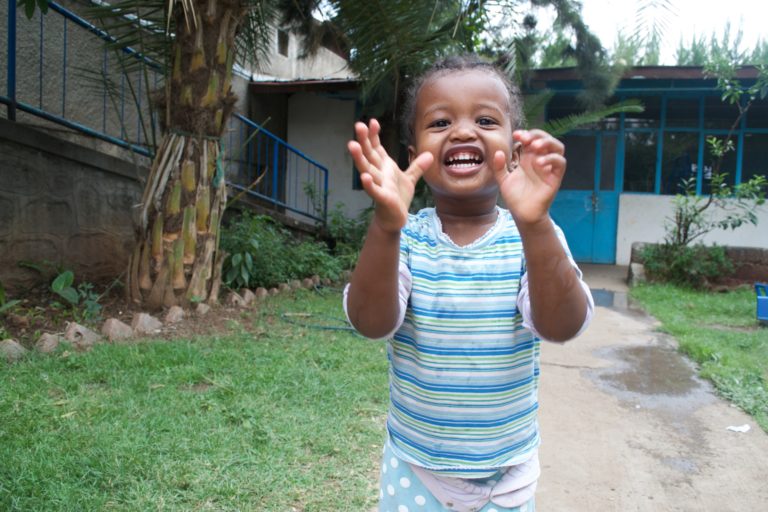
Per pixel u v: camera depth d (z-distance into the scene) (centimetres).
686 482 285
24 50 633
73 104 696
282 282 698
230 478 249
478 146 135
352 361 414
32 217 515
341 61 1531
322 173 1208
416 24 431
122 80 690
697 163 1112
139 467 249
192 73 495
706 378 443
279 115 1198
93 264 588
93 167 580
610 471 295
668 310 697
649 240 1126
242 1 503
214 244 530
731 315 684
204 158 510
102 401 311
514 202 117
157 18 503
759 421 357
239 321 509
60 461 247
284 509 233
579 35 831
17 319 432
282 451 274
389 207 114
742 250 896
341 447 283
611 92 884
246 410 311
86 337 414
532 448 150
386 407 335
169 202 500
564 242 134
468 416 142
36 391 316
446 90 136
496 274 140
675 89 958
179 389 342
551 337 128
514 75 650
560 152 114
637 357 502
